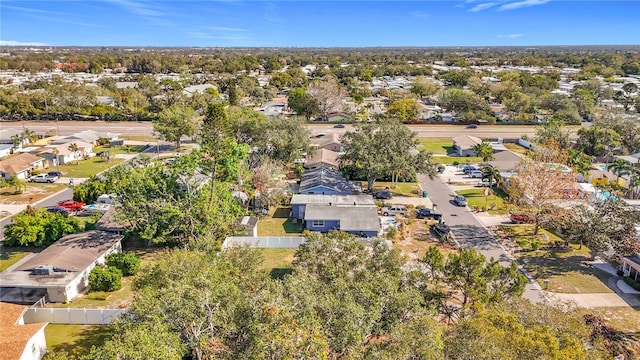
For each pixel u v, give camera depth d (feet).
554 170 165.27
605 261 143.64
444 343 69.72
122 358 64.75
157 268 97.19
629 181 212.23
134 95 414.82
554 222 160.15
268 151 229.04
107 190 186.29
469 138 297.33
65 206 178.29
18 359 84.64
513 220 175.52
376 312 74.74
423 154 201.05
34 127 339.16
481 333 68.13
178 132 273.54
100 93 431.43
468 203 196.34
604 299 121.08
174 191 150.51
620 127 295.69
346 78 602.44
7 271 128.16
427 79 574.56
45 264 119.75
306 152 241.96
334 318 71.10
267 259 143.13
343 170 222.07
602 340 93.56
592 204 151.43
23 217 149.48
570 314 88.53
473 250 101.55
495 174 206.80
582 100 405.39
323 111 386.93
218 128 173.68
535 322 80.48
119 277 125.08
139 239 156.56
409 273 100.01
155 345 67.00
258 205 187.01
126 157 263.70
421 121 377.71
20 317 99.66
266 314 71.97
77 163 252.01
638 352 97.96
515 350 65.51
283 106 440.04
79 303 117.29
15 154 249.75
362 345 72.33
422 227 170.19
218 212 147.84
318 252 100.94
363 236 160.15
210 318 76.02
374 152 197.67
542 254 148.46
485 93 482.69
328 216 163.32
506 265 139.74
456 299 111.14
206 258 103.19
